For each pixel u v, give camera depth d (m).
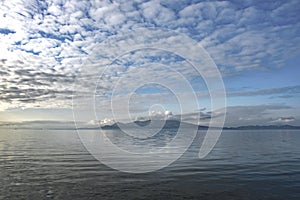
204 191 18.06
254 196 17.12
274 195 17.38
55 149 43.22
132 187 18.70
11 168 25.69
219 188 18.81
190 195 17.12
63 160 30.66
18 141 63.09
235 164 28.92
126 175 22.50
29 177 21.59
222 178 21.77
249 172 24.33
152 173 23.47
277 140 70.31
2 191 17.59
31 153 37.88
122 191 17.73
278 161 31.30
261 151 42.25
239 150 43.59
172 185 19.39
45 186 18.81
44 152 39.00
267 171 24.86
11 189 18.06
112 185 19.19
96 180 20.64
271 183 20.23
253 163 29.64
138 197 16.56
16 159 31.75
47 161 30.00
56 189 18.08
